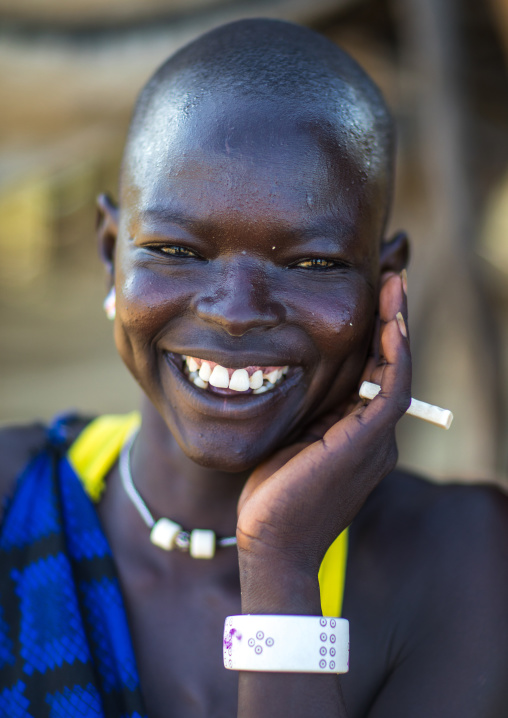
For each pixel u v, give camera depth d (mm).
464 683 1303
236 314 1209
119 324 1351
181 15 4129
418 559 1425
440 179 4223
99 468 1592
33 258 10820
